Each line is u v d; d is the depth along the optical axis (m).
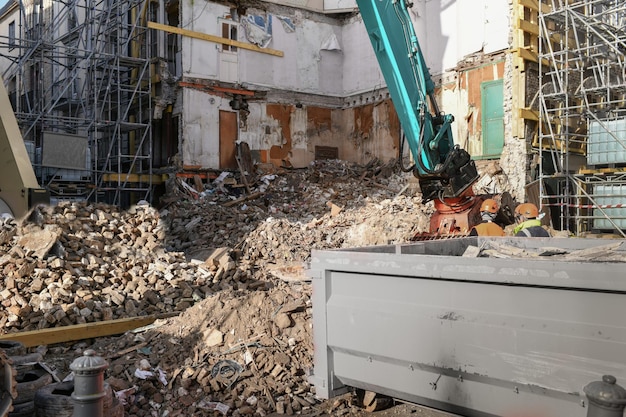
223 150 21.20
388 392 3.75
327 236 14.30
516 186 17.39
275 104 22.95
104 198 19.11
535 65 17.70
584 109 17.09
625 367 2.67
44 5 25.72
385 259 3.64
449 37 20.33
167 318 8.16
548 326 2.92
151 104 20.39
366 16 10.08
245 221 16.36
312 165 23.53
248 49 22.02
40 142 18.31
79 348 7.51
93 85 20.02
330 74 24.83
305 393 5.84
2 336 7.09
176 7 20.61
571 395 2.84
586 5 15.82
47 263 8.69
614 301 2.72
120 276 9.15
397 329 3.59
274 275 10.90
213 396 5.75
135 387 5.76
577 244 5.18
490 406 3.19
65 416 4.24
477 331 3.19
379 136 23.55
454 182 10.20
